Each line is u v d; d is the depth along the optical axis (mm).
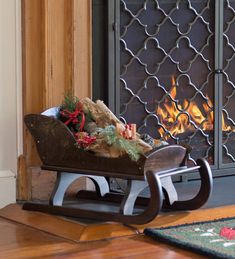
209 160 4145
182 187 3875
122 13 3736
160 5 3848
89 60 3635
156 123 3924
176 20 3918
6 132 3533
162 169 3084
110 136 3053
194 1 3959
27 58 3506
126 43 3764
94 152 3135
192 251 2746
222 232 2990
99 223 3027
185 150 3201
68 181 3289
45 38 3502
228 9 4098
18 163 3557
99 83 3746
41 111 3557
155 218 2998
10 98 3529
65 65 3576
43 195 3582
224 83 4148
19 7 3490
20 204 3447
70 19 3551
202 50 4031
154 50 3865
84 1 3586
